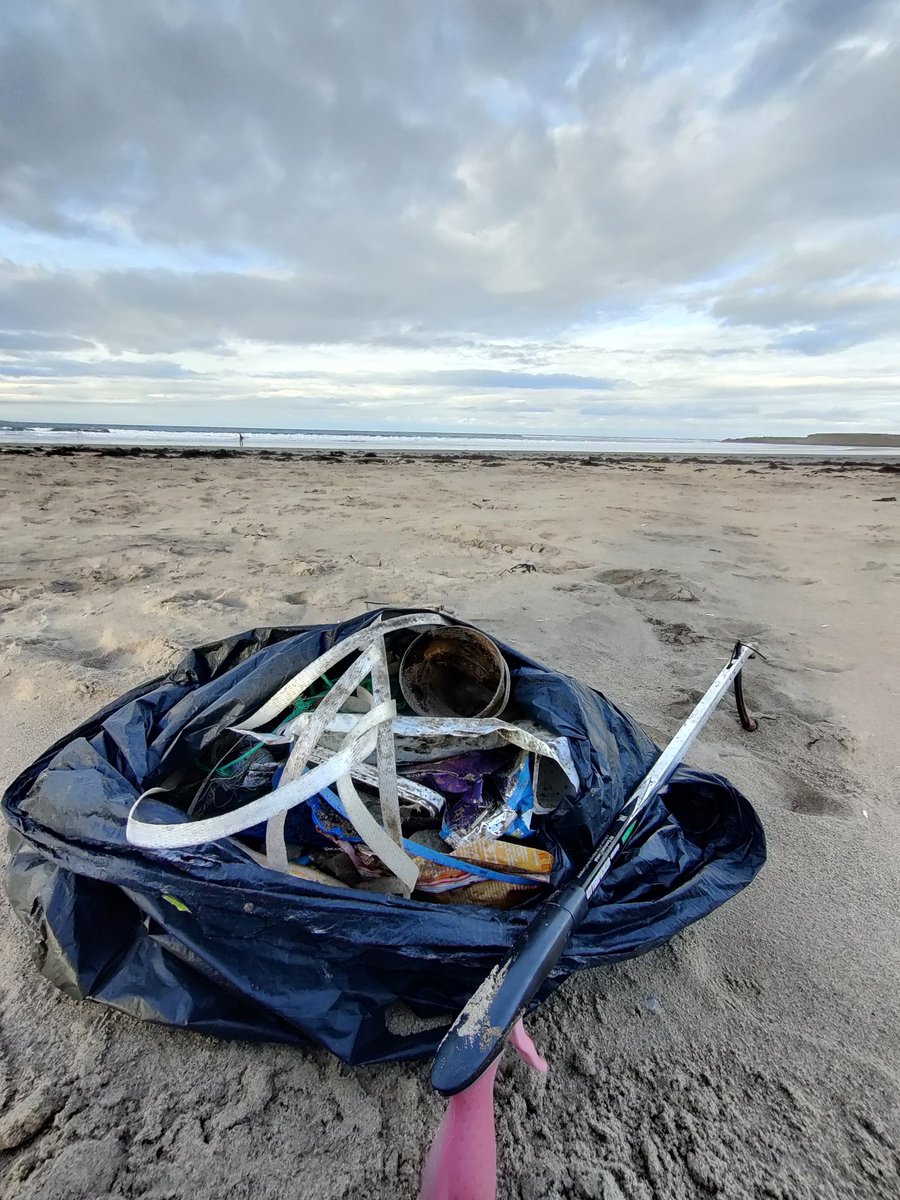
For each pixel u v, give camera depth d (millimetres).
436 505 9445
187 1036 1449
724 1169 1252
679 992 1611
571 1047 1471
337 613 4141
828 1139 1308
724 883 1694
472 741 1837
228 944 1394
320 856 1640
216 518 7770
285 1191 1200
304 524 7488
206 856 1401
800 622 4273
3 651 3404
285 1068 1396
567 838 1695
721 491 12375
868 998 1616
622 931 1507
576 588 4879
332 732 1750
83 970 1446
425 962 1361
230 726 1850
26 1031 1458
